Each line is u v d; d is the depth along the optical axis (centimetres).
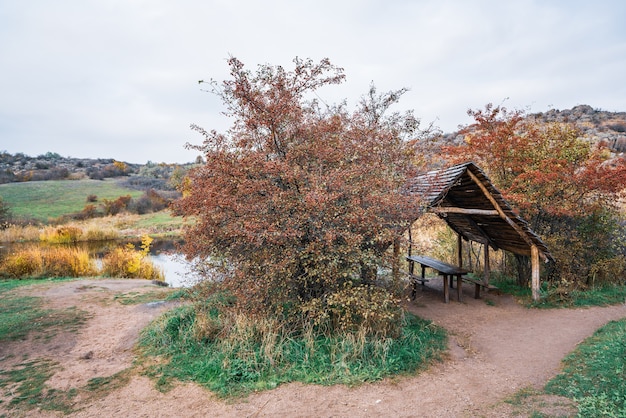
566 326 771
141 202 4181
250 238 602
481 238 1099
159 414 457
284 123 700
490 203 916
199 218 708
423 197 746
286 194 624
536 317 847
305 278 640
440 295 1059
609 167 988
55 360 622
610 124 3509
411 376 550
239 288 661
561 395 467
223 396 493
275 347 598
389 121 838
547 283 1027
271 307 668
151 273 1562
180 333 689
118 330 766
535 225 1084
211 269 721
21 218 3359
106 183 5719
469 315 876
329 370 552
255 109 668
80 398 498
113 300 1004
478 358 630
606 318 805
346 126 765
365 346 603
